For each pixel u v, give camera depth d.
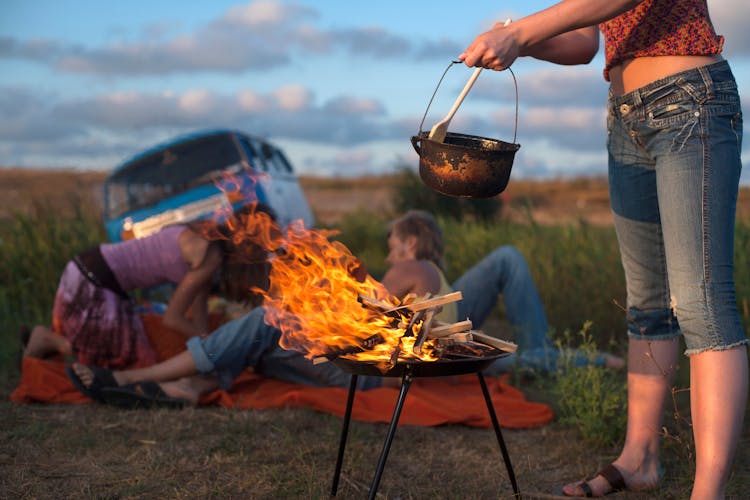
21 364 4.09
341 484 2.72
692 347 2.20
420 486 2.74
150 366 3.82
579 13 2.16
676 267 2.24
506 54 2.17
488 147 2.44
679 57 2.24
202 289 3.95
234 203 7.71
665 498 2.61
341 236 10.81
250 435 3.21
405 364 2.11
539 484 2.78
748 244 5.12
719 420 2.13
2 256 5.94
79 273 3.82
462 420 3.42
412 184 12.73
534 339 4.33
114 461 2.91
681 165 2.21
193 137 7.91
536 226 7.10
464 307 4.39
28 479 2.70
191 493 2.60
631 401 2.71
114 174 7.84
